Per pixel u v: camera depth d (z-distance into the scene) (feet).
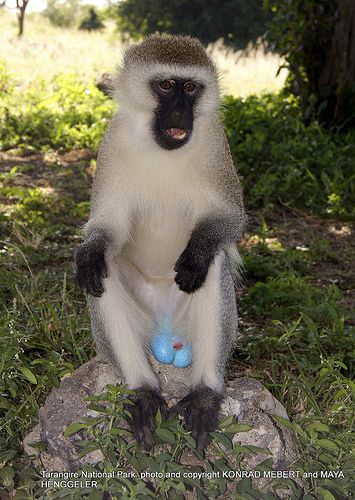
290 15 44.68
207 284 14.43
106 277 14.42
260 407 13.96
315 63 44.11
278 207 33.60
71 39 103.86
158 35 15.85
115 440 13.05
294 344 20.45
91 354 18.97
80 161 40.32
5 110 46.62
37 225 29.37
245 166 36.42
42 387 15.85
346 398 15.26
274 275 25.96
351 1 42.88
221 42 117.39
